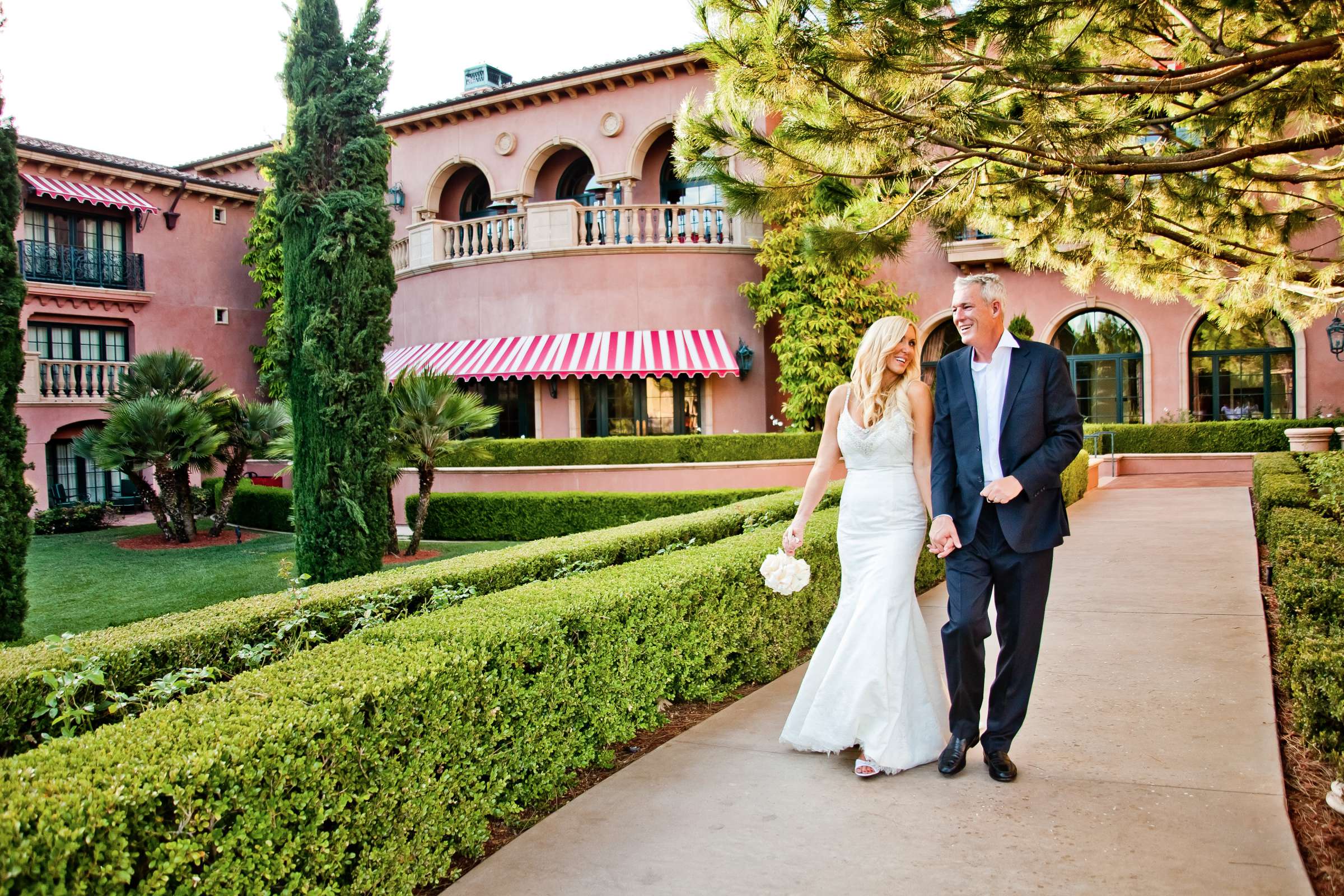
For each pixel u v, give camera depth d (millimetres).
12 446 7430
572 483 18656
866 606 4309
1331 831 3500
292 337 11242
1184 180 8078
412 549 14234
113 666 4207
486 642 3826
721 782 4207
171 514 18125
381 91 11469
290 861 2770
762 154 7074
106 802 2309
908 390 4398
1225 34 6910
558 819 3879
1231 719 4641
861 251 7836
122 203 25453
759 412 22375
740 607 5754
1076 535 11336
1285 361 20016
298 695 3131
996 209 8648
